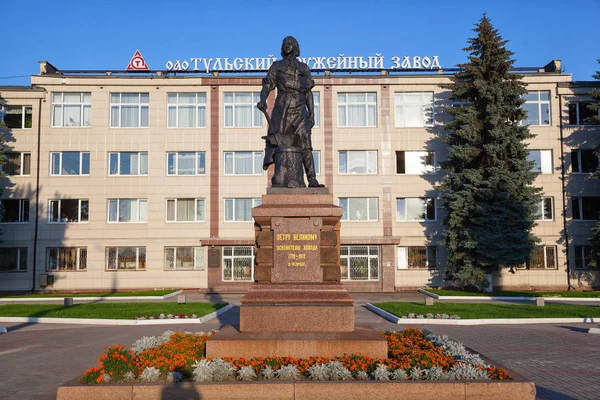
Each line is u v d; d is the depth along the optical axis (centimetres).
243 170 3578
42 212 3494
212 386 750
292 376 789
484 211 2995
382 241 3462
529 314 1947
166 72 3766
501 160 3094
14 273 3462
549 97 3594
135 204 3550
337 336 914
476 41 3139
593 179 3538
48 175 3519
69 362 1159
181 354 880
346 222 3534
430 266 3531
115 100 3603
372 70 3753
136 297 2950
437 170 3566
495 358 1187
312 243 1005
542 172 3544
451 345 973
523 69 3862
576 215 3534
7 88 3525
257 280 997
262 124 3600
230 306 2397
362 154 3600
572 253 3497
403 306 2227
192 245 3509
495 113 3070
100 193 3525
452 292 3097
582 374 1022
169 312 2016
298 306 952
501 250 2966
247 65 3706
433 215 3553
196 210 3547
